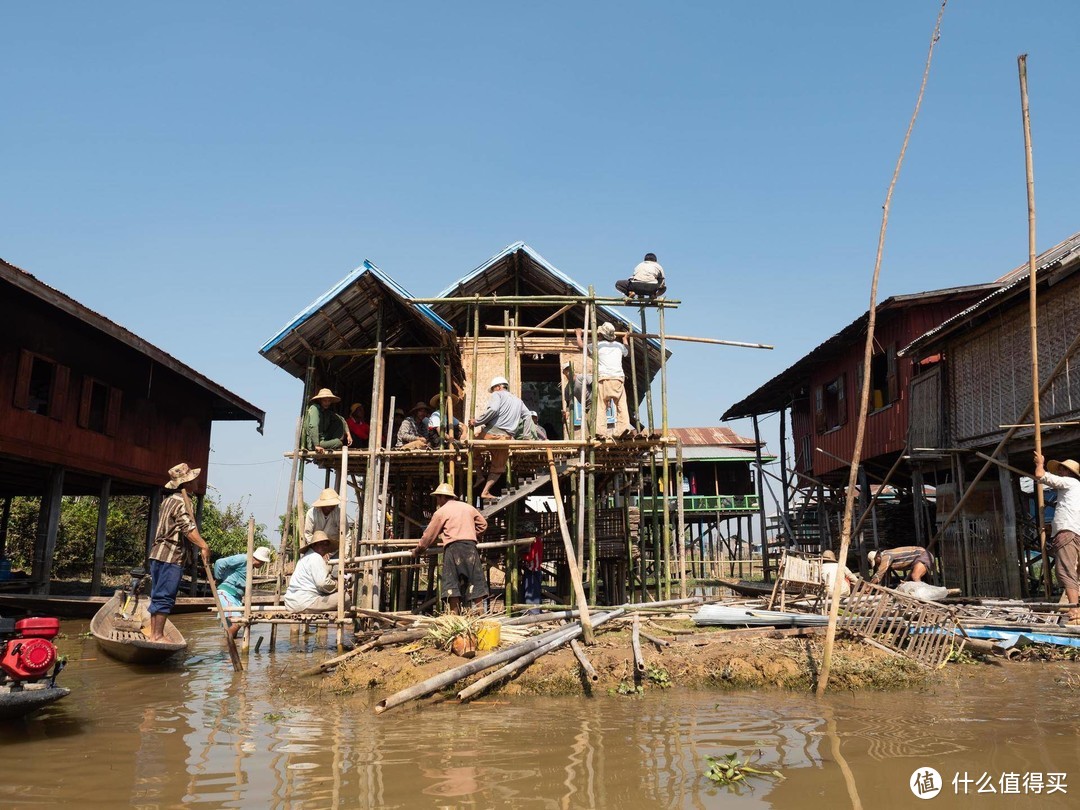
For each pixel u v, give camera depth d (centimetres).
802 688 683
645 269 1123
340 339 1277
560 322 1495
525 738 521
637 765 454
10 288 1435
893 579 1455
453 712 608
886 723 549
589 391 1207
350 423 1266
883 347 1838
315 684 734
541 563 1247
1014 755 468
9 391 1457
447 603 857
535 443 1034
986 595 1270
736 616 871
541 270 1372
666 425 1123
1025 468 1407
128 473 1852
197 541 877
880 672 695
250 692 714
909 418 1583
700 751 482
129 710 633
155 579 881
